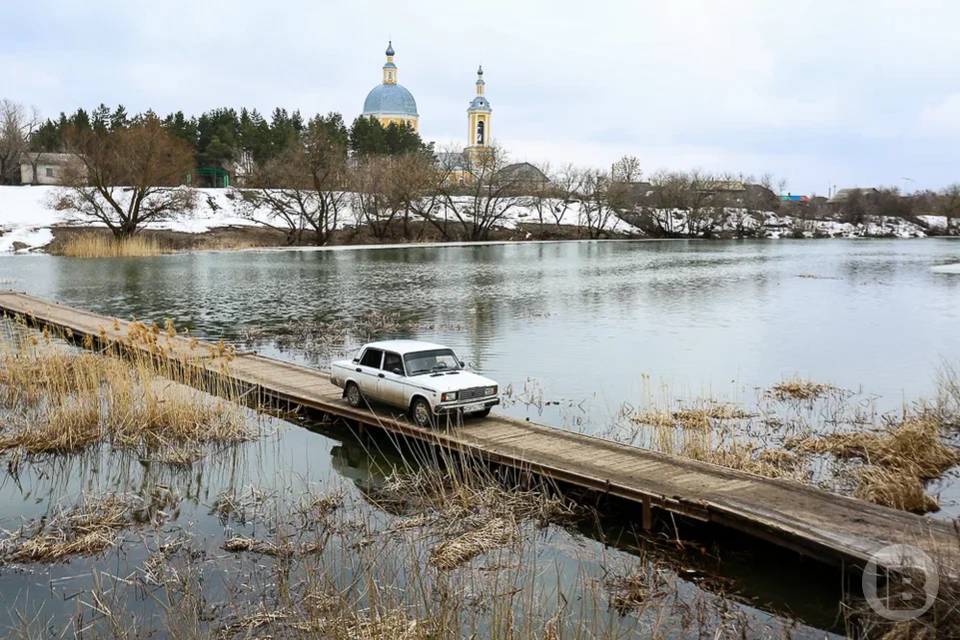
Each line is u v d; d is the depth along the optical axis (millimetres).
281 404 18078
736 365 23750
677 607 9094
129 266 57781
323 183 84250
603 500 12094
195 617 8359
